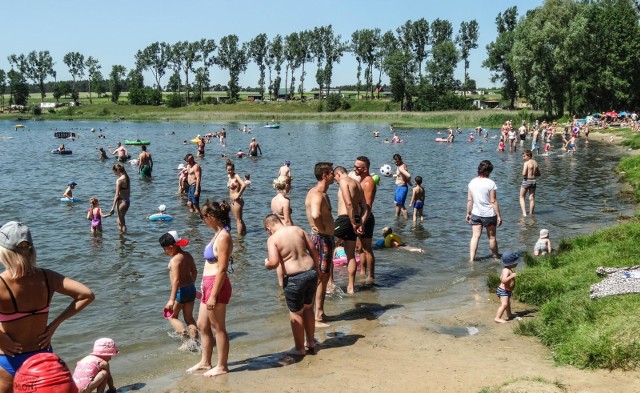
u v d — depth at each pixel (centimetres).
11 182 2869
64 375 423
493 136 6638
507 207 2078
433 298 1105
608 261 1090
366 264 1263
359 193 1127
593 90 7812
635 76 7725
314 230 958
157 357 832
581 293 923
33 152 4728
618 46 7594
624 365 693
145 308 1053
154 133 7700
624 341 718
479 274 1263
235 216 1658
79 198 2372
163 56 17438
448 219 1877
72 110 14025
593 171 3094
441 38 15238
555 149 4688
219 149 5031
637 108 7931
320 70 15300
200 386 728
